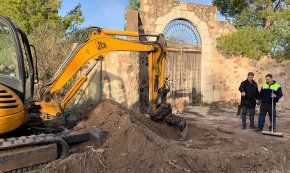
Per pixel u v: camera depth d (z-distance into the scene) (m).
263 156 5.60
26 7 13.91
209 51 14.06
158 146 5.09
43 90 5.34
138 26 12.23
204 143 6.40
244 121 8.64
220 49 14.28
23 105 4.49
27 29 13.61
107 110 6.32
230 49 13.84
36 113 5.09
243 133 8.00
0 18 4.60
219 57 14.30
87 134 5.32
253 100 8.58
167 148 5.14
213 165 5.07
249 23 15.43
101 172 4.52
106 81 10.09
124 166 4.68
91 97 9.84
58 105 5.30
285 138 7.48
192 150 5.41
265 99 8.16
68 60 5.47
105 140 5.24
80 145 5.24
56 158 4.45
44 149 4.29
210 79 14.12
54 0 14.64
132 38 10.86
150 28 12.62
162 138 5.80
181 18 13.38
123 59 10.27
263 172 5.25
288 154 6.09
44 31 11.56
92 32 5.69
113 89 10.17
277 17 13.71
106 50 5.82
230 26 14.52
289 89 13.76
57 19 14.74
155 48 6.33
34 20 13.63
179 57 13.45
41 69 10.27
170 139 6.35
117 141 5.18
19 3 13.70
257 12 15.08
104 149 4.99
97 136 5.16
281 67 13.91
